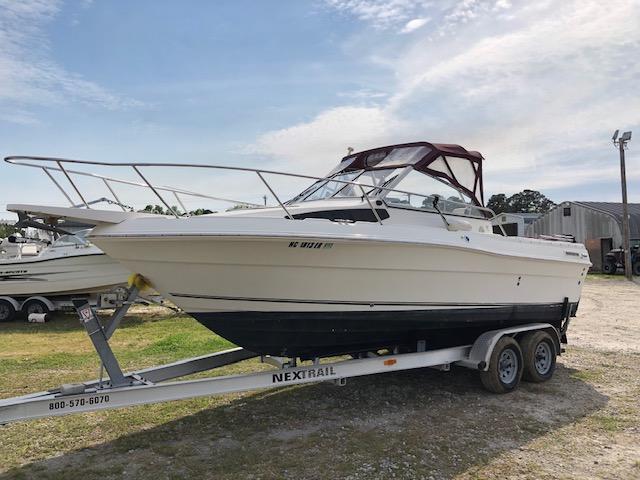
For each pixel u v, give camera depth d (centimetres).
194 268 391
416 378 579
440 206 545
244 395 518
